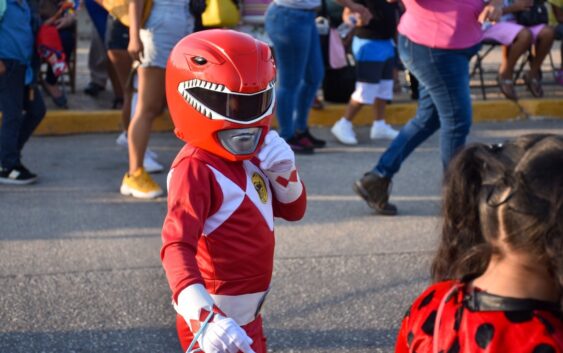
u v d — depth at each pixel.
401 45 5.71
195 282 2.46
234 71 2.74
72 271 5.15
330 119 9.34
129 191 6.68
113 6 6.27
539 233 1.71
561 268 1.71
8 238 5.69
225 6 7.09
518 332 1.75
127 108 8.16
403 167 7.69
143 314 4.62
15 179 6.91
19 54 6.65
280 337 4.37
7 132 6.83
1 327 4.42
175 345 4.29
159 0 6.11
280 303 4.76
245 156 2.79
